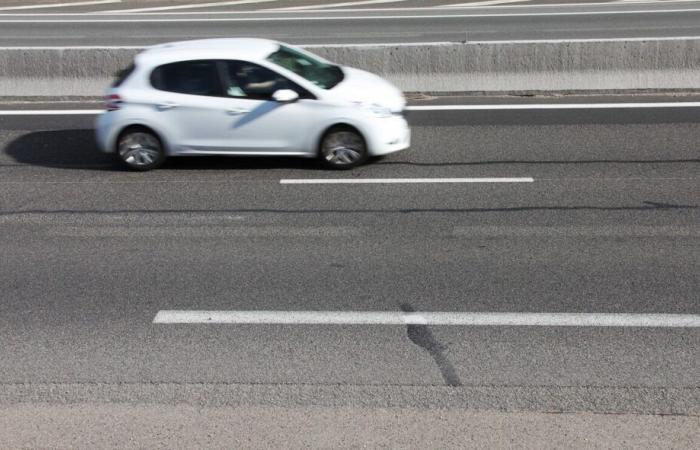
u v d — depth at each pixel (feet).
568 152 36.81
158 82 35.83
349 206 30.66
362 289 23.36
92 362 19.56
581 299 22.44
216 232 28.25
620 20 78.02
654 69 48.03
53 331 21.17
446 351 19.81
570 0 92.89
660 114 42.96
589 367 18.97
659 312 21.61
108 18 87.04
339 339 20.48
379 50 48.57
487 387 18.20
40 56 48.83
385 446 15.49
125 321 21.66
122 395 18.04
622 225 28.02
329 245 26.81
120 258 26.03
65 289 23.72
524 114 43.80
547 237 27.07
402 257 25.66
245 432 16.15
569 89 48.26
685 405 17.33
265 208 30.66
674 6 86.02
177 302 22.74
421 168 35.19
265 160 37.09
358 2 94.58
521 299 22.52
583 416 16.78
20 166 36.81
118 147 35.91
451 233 27.66
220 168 36.09
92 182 34.40
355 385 18.34
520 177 33.53
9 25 83.25
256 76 35.58
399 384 18.37
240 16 86.53
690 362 19.11
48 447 15.58
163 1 97.55
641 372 18.72
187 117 35.53
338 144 35.24
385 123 35.35
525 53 48.21
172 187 33.50
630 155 36.11
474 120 42.91
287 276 24.36
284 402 17.65
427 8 90.02
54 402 17.75
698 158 35.50
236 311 22.11
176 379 18.71
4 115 45.62
